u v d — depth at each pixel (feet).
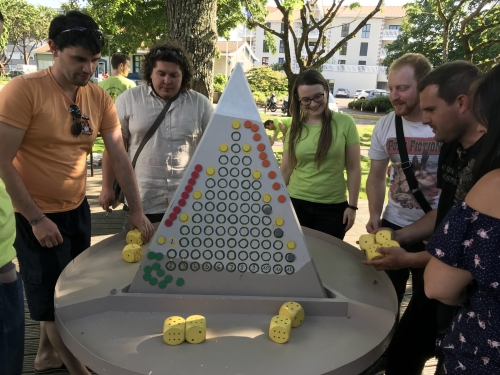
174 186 7.93
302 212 8.23
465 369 3.30
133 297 4.42
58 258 5.54
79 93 5.58
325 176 7.98
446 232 3.17
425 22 75.31
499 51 66.59
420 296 5.66
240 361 3.67
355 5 33.30
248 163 4.52
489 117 3.05
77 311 4.26
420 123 6.44
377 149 7.09
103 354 3.72
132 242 6.02
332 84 139.23
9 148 4.94
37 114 5.12
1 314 4.32
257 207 4.55
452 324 3.58
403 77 6.16
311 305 4.45
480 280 2.98
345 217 8.31
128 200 6.30
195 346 3.88
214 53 14.20
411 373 5.89
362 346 3.94
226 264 4.58
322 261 5.71
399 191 6.82
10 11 103.24
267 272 4.57
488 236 2.94
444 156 5.10
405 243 5.74
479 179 3.13
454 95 4.33
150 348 3.83
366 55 138.21
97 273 5.13
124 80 17.19
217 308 4.45
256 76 87.97
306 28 28.30
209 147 4.52
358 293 4.80
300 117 8.12
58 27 4.94
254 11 34.68
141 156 7.83
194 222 4.55
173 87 7.52
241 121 4.50
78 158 5.75
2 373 4.39
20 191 4.98
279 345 3.93
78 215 5.96
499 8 38.68
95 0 38.73
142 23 39.65
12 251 4.36
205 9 13.60
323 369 3.57
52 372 6.70
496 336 3.11
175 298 4.42
